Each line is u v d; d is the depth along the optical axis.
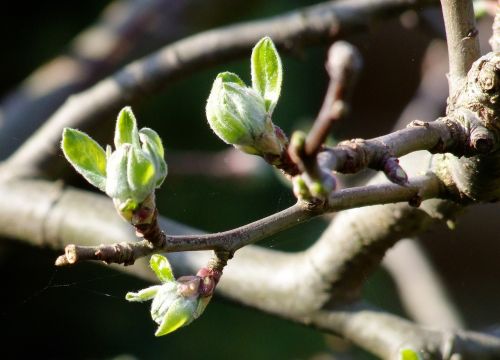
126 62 0.73
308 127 0.75
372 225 0.45
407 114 0.74
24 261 1.10
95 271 0.84
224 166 0.75
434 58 0.75
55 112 0.70
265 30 0.56
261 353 1.04
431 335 0.46
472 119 0.36
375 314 0.47
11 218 0.52
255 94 0.34
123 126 0.34
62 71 0.73
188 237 0.34
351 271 0.46
